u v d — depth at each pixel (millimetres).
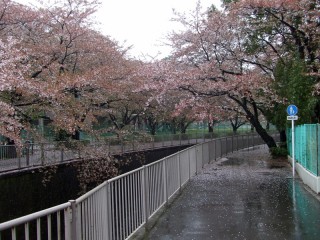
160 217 7723
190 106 22625
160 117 32312
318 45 17047
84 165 15555
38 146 14094
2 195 11453
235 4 18953
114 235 5535
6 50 12102
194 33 21859
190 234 6500
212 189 11281
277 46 21688
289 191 10711
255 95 20922
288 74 18812
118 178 5727
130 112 33344
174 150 30656
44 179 13352
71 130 13375
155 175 8055
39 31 18109
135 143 22953
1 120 11078
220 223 7234
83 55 20281
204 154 17922
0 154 13062
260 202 9195
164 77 21016
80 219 4027
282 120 20578
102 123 31484
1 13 15391
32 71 15305
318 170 10234
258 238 6203
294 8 17453
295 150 15922
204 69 20375
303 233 6438
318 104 16766
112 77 19078
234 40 22031
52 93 12734
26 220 2828
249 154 24844
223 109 22719
